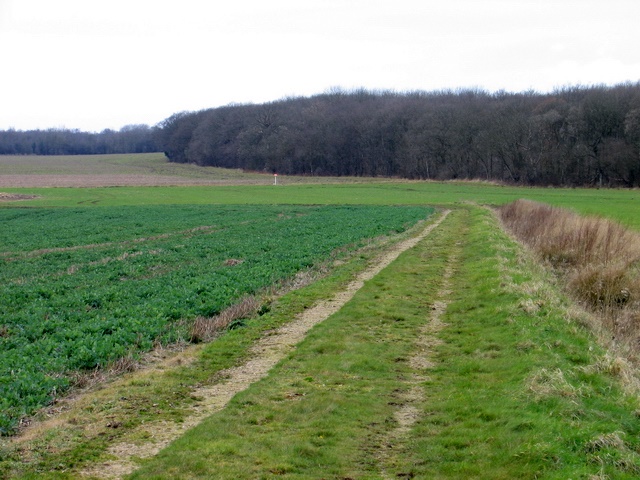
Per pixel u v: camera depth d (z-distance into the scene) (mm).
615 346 14039
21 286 20906
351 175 131500
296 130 137250
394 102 137000
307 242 31703
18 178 118438
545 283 20266
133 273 23750
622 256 23297
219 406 10516
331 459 8516
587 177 95688
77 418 9766
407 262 25812
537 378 10750
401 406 10656
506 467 8047
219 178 123062
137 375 12016
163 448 8750
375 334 15203
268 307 17562
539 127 98562
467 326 15734
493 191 85250
